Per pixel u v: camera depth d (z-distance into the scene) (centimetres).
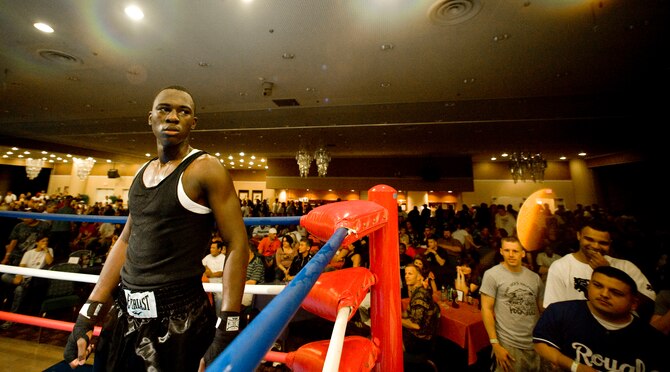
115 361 63
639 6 339
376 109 675
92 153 1190
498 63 470
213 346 56
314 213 69
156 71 510
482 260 358
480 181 1311
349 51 441
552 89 557
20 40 418
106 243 550
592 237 167
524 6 342
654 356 141
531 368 205
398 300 69
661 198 1000
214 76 527
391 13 356
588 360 153
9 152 1238
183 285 65
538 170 1048
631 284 144
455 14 356
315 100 636
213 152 1170
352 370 51
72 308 346
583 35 394
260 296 285
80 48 437
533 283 217
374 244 71
